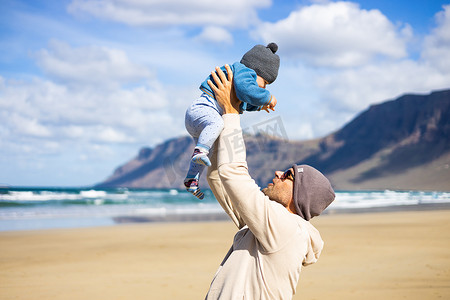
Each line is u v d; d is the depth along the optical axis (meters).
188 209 29.64
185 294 5.90
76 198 41.84
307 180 2.12
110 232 14.41
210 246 10.88
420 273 6.74
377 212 25.88
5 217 22.31
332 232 13.35
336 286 5.96
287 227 1.95
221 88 2.23
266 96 2.24
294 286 1.99
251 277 1.97
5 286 6.56
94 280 6.95
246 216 1.96
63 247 11.00
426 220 18.00
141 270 7.78
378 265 7.61
